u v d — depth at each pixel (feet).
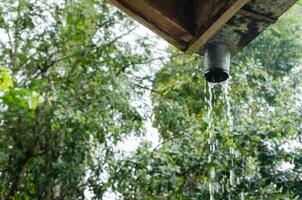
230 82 17.07
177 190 15.34
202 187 14.92
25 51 17.65
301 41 22.13
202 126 16.14
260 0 4.58
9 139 15.83
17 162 16.10
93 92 16.03
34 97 8.70
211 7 4.91
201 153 15.35
